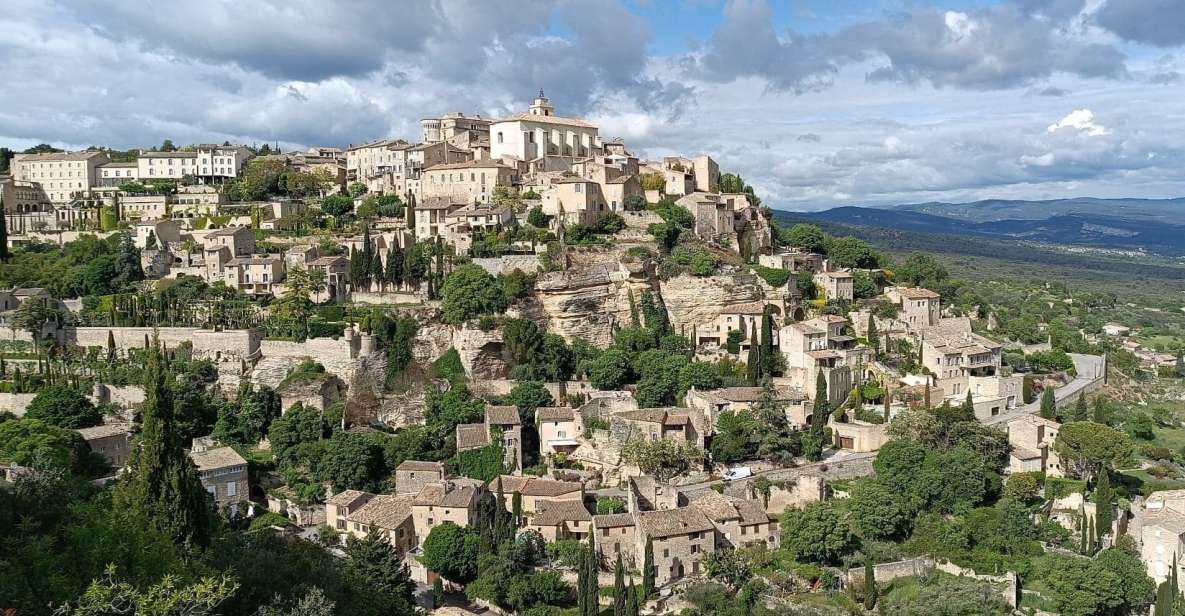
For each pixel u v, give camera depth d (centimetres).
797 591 12938
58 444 14800
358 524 14462
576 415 17088
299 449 16688
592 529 13675
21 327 19650
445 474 16025
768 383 17550
